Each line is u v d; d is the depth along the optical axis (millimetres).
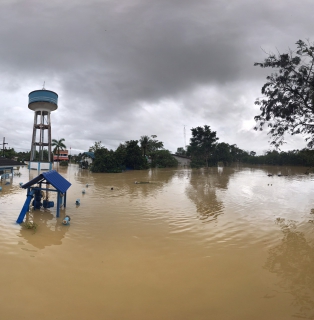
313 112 10820
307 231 9688
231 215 12031
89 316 4344
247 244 8203
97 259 6770
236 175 36250
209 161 67000
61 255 6902
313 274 6168
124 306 4676
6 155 46781
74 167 54281
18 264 6230
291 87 11211
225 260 6926
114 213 11961
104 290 5215
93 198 15703
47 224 9750
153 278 5816
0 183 21031
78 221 10375
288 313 4578
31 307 4535
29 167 36312
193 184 24469
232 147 84500
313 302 4945
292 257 7203
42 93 35812
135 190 19703
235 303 4879
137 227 9820
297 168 55906
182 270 6266
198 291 5293
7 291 5008
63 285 5348
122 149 46062
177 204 14406
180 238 8648
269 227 10148
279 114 11391
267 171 45656
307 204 14891
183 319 4352
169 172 41812
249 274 6113
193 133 59531
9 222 9758
